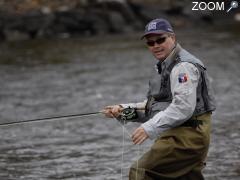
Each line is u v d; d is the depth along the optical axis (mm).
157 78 8922
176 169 8852
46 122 18938
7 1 58156
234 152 14266
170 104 8586
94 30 58250
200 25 64250
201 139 8750
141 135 8500
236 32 54062
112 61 36469
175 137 8750
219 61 35031
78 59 37969
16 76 31219
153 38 8750
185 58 8641
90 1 60875
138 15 62719
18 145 15781
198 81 8625
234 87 25172
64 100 23672
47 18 56719
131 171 8922
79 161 13953
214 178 12211
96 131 17391
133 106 9539
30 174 12945
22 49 45125
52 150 15133
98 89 26234
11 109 21938
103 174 12773
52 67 34469
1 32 54219
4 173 13062
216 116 18828
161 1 65625
